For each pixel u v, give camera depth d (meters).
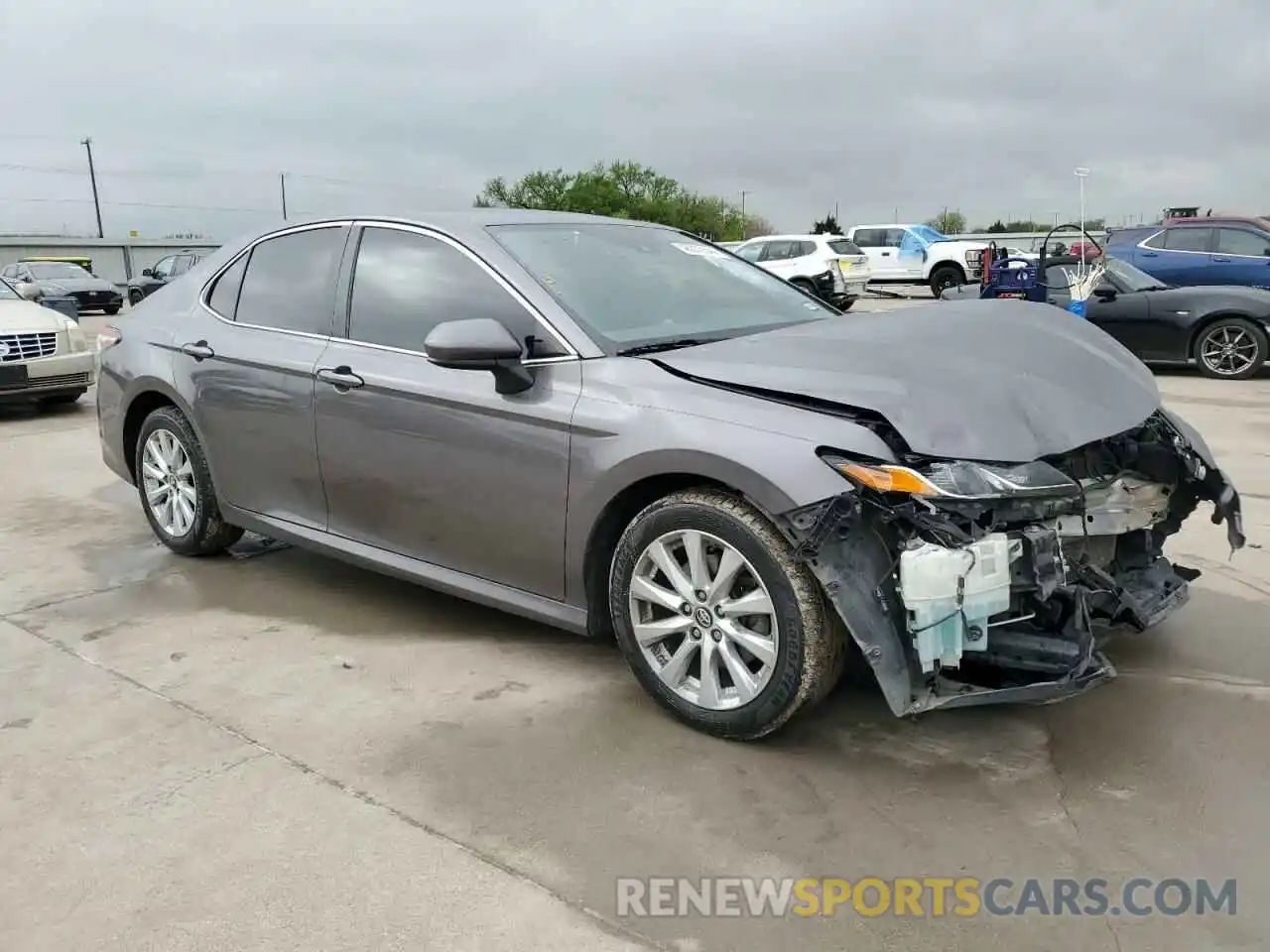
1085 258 12.27
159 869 2.54
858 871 2.49
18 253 58.97
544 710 3.35
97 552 5.17
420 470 3.71
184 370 4.67
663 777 2.92
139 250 62.34
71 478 6.91
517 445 3.40
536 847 2.60
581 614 3.40
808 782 2.88
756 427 2.89
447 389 3.58
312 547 4.27
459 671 3.66
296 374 4.12
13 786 2.93
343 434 3.96
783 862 2.53
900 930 2.29
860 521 2.73
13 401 9.33
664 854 2.57
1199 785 2.84
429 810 2.78
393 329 3.89
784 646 2.88
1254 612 4.08
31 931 2.32
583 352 3.35
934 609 2.64
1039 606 2.89
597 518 3.23
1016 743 3.08
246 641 3.99
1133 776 2.89
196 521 4.81
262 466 4.38
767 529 2.88
